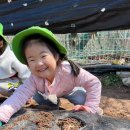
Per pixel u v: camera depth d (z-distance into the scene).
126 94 1.49
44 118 0.69
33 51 0.76
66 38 1.86
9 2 1.72
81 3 1.64
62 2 1.67
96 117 0.70
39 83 0.87
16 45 0.78
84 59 1.88
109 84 1.62
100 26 1.64
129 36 1.87
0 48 1.15
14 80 1.22
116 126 0.66
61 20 1.67
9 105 0.79
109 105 1.33
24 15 1.71
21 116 0.72
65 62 0.86
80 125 0.67
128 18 1.60
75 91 0.99
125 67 1.71
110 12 1.61
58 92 0.91
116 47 1.89
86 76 0.88
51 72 0.80
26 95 0.85
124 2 1.59
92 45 1.89
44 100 0.99
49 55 0.77
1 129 0.68
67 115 0.70
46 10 1.69
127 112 1.25
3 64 1.17
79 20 1.65
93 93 0.88
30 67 0.79
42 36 0.77
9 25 1.73
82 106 0.81
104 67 1.76
